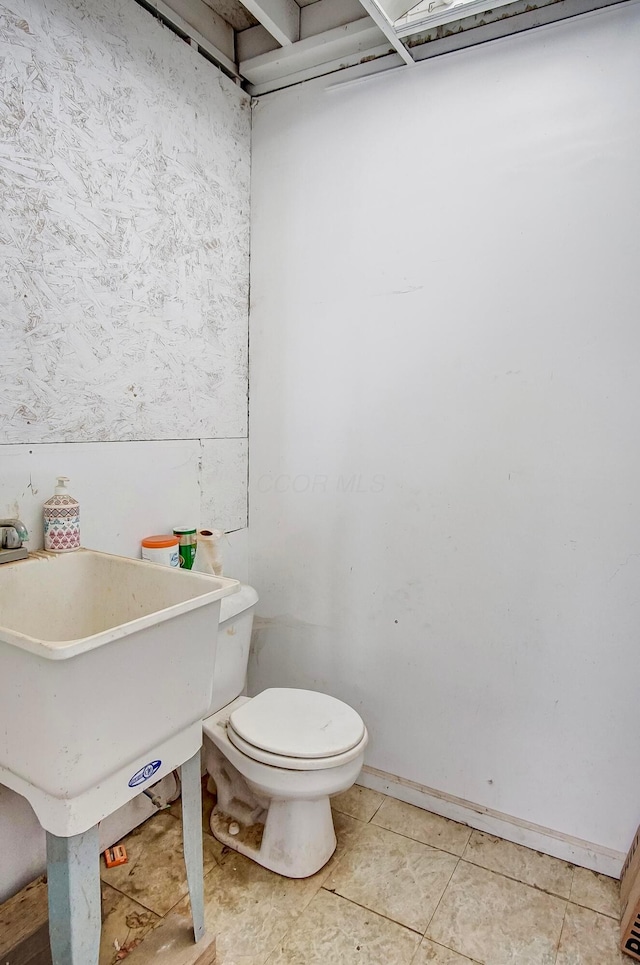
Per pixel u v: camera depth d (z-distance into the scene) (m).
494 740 1.66
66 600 1.28
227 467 1.95
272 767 1.36
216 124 1.77
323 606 1.93
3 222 1.19
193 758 1.14
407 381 1.70
